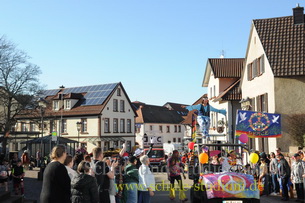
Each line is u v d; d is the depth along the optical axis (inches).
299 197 525.0
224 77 1396.4
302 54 906.7
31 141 1478.8
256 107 1035.3
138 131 3046.3
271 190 599.2
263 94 973.8
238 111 757.9
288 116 871.7
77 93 2383.1
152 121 3120.1
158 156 1339.8
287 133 864.3
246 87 1150.3
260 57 996.6
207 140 1021.8
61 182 247.1
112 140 2236.7
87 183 262.5
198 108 1075.3
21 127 2411.4
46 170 251.0
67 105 2324.1
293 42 938.7
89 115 2198.6
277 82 888.3
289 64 893.2
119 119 2353.6
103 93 2316.7
